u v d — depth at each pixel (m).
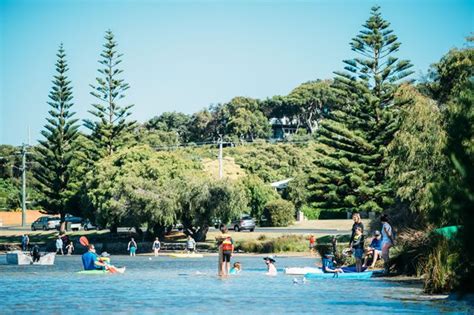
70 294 25.53
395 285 27.38
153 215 66.88
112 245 68.69
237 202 67.81
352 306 21.33
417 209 38.34
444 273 24.02
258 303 22.30
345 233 72.81
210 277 33.56
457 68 44.38
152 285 29.03
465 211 16.59
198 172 71.75
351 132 62.22
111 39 85.19
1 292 26.41
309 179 64.75
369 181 61.75
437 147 38.22
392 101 64.06
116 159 72.62
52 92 84.12
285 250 60.94
